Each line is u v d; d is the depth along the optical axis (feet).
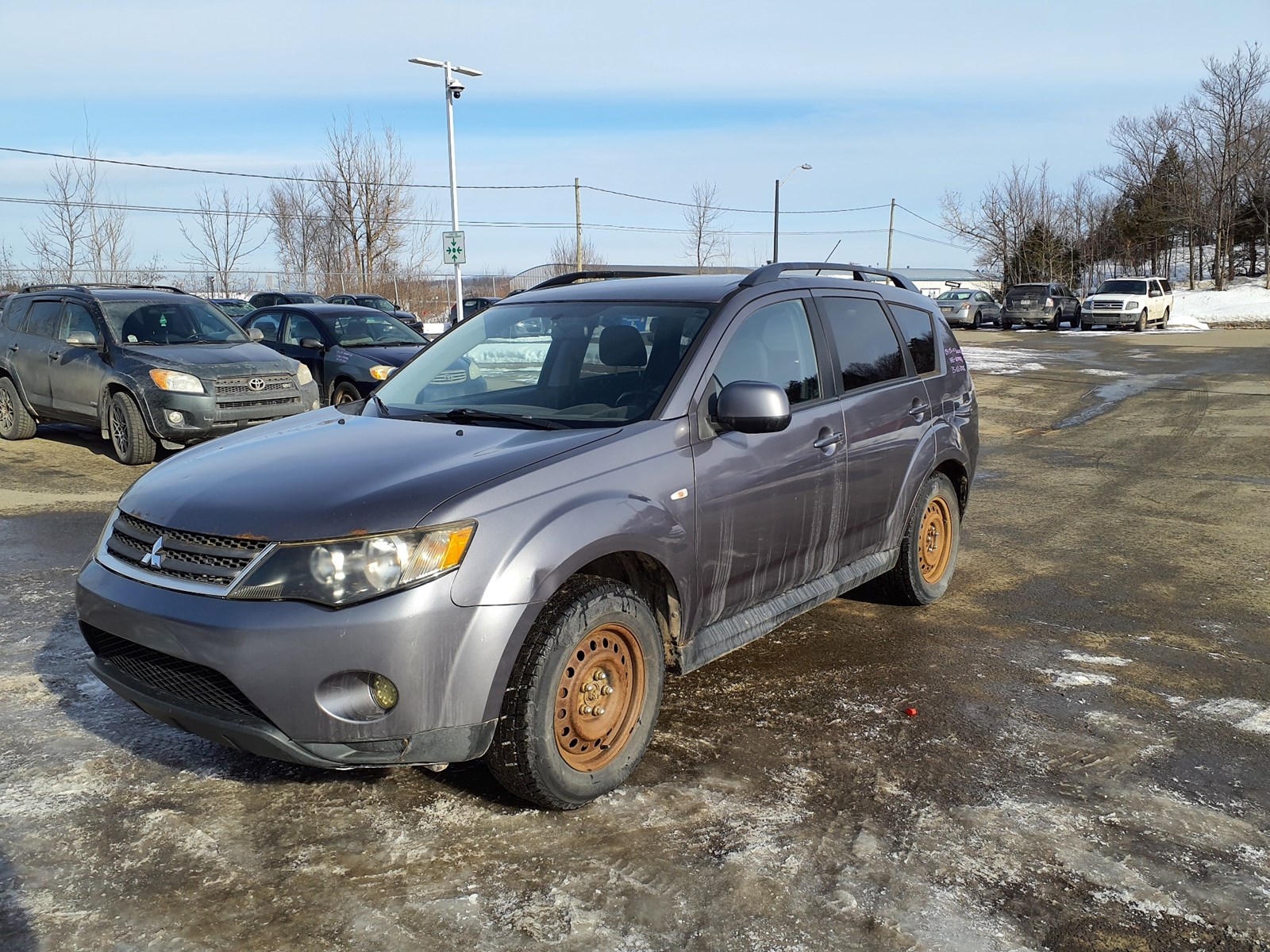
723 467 12.39
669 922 8.84
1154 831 10.46
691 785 11.35
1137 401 49.55
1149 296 114.11
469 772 11.67
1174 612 17.89
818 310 14.99
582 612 10.37
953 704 13.76
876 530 15.93
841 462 14.56
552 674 10.15
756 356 13.52
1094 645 16.19
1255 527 24.30
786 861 9.82
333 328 40.68
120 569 10.57
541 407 12.87
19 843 10.01
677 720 13.17
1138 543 22.91
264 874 9.53
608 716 11.02
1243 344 88.02
